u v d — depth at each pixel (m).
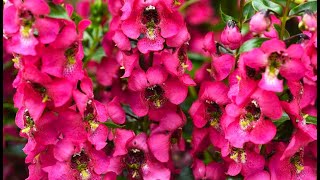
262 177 0.26
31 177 0.27
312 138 0.25
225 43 0.27
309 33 0.26
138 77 0.27
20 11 0.24
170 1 0.26
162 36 0.26
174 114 0.28
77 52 0.25
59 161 0.26
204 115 0.28
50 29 0.24
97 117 0.26
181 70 0.27
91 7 0.34
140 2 0.26
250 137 0.25
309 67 0.25
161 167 0.28
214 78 0.28
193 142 0.29
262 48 0.24
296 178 0.26
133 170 0.28
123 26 0.26
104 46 0.33
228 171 0.26
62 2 0.25
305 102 0.28
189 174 0.30
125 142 0.27
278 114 0.24
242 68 0.24
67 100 0.25
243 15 0.29
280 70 0.24
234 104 0.25
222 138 0.28
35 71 0.24
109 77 0.31
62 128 0.25
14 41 0.24
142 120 0.29
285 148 0.26
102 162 0.27
